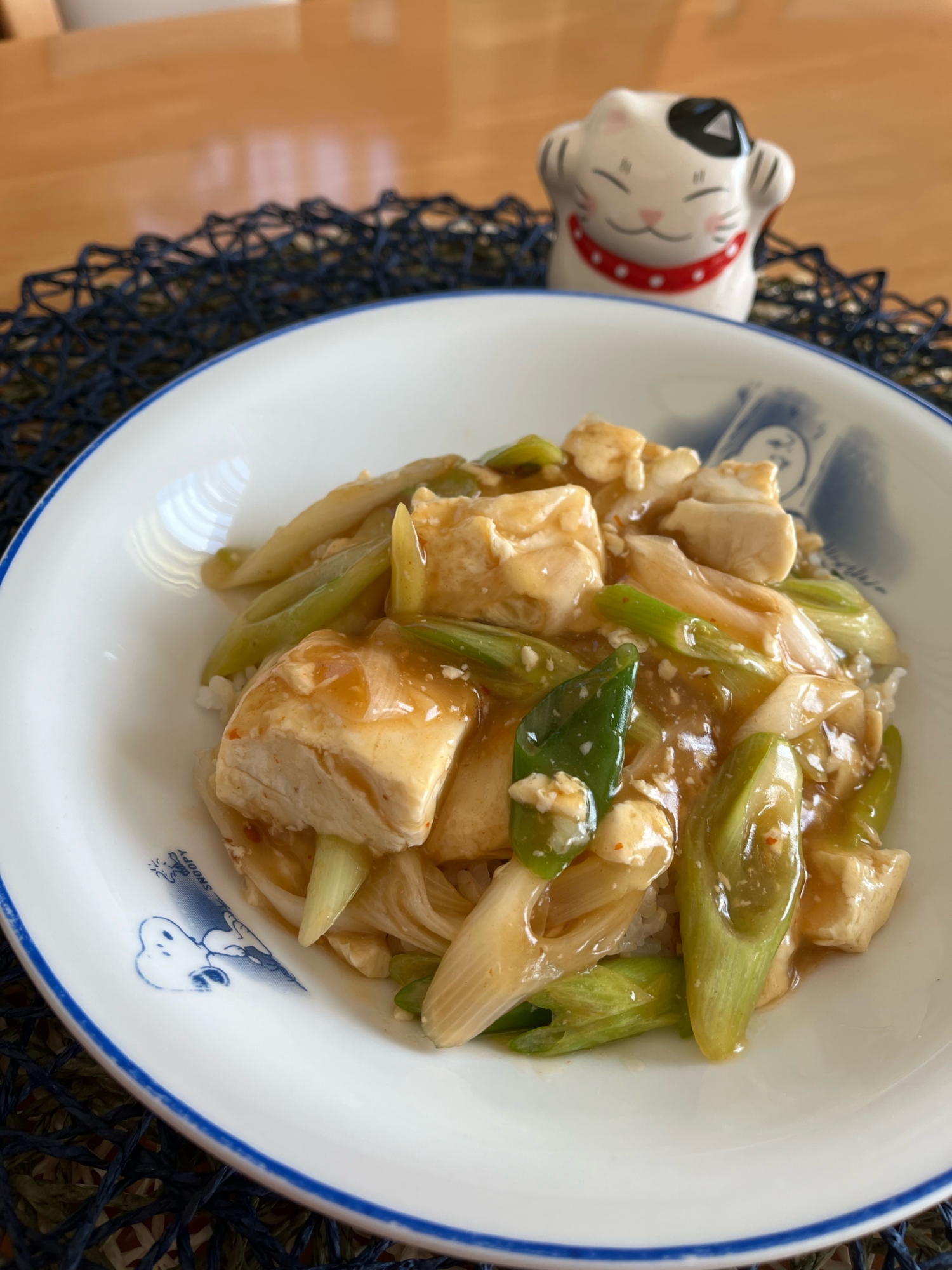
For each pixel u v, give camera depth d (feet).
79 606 0.61
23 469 0.80
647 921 0.60
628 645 0.58
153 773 0.60
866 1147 0.45
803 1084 0.51
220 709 0.66
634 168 0.80
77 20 1.42
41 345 0.90
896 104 1.29
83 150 1.12
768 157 0.82
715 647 0.62
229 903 0.57
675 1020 0.57
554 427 0.83
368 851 0.58
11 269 0.99
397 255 1.02
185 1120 0.42
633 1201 0.43
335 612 0.64
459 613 0.62
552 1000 0.54
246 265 0.98
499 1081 0.52
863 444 0.77
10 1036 0.56
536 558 0.62
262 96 1.21
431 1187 0.42
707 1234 0.41
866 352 0.97
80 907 0.48
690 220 0.82
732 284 0.88
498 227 1.05
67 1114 0.54
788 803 0.59
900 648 0.72
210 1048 0.45
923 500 0.74
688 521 0.67
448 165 1.14
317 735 0.55
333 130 1.17
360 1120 0.45
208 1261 0.50
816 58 1.35
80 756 0.56
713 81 1.29
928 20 1.42
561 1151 0.46
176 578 0.68
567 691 0.58
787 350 0.81
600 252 0.87
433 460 0.70
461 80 1.26
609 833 0.55
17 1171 0.52
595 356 0.82
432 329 0.80
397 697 0.57
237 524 0.73
